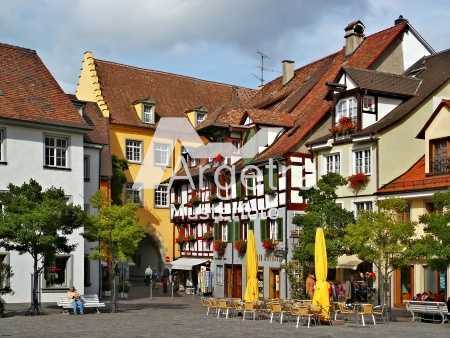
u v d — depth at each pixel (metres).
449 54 36.44
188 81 61.16
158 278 53.59
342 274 34.03
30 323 24.12
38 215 25.89
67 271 35.97
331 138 35.28
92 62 54.88
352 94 34.38
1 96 35.09
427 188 29.41
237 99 55.91
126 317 27.02
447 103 30.03
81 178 37.06
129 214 30.19
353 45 42.84
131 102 55.62
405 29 39.97
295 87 47.34
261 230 39.28
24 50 38.91
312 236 29.22
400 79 35.53
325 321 23.59
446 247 22.70
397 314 28.02
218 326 22.95
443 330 21.22
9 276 28.11
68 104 37.75
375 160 32.44
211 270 45.59
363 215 25.55
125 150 53.25
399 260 24.67
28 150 35.12
